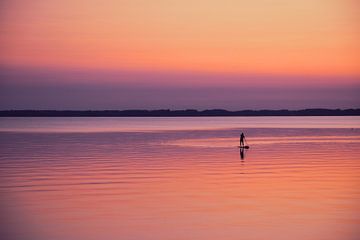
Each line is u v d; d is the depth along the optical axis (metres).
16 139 112.88
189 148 82.88
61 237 23.78
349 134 135.50
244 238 23.47
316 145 89.38
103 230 25.06
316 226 25.52
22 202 32.19
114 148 83.25
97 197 34.03
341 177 43.56
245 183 40.28
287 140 106.88
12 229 25.20
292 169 50.12
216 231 24.75
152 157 65.38
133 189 37.47
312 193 35.12
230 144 93.62
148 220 27.12
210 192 35.84
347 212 28.78
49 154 70.56
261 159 61.91
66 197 34.00
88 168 51.75
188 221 26.88
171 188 37.94
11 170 49.91
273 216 27.88
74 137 122.19
